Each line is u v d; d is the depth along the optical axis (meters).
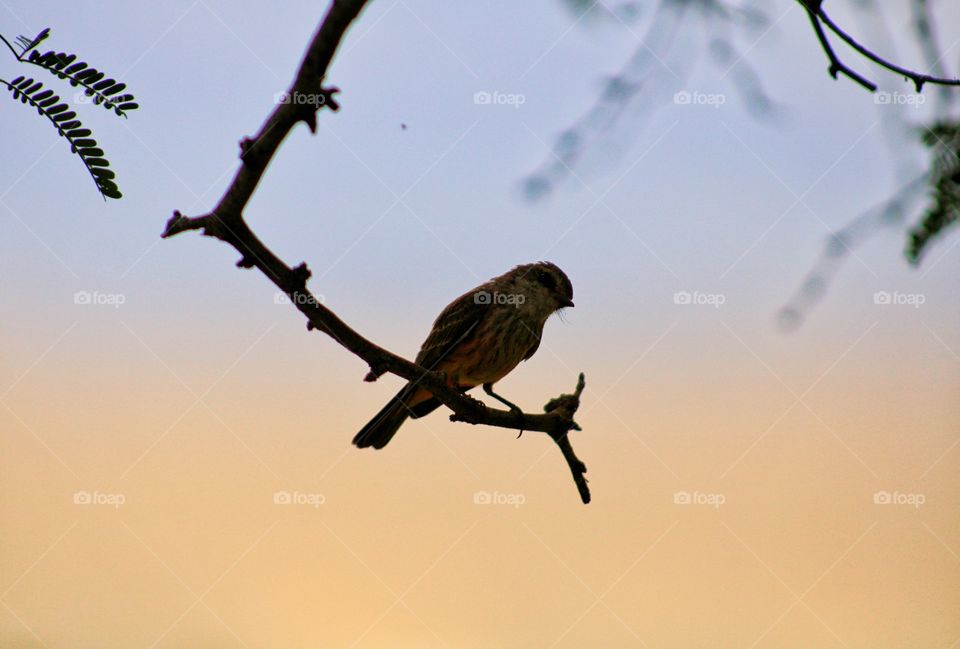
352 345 7.07
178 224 5.34
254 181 5.08
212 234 5.52
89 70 5.57
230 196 5.22
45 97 5.52
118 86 5.60
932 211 4.19
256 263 5.86
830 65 4.55
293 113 4.57
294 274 5.95
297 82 4.48
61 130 5.56
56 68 5.53
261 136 4.75
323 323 6.79
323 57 4.35
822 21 4.50
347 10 4.19
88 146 5.60
